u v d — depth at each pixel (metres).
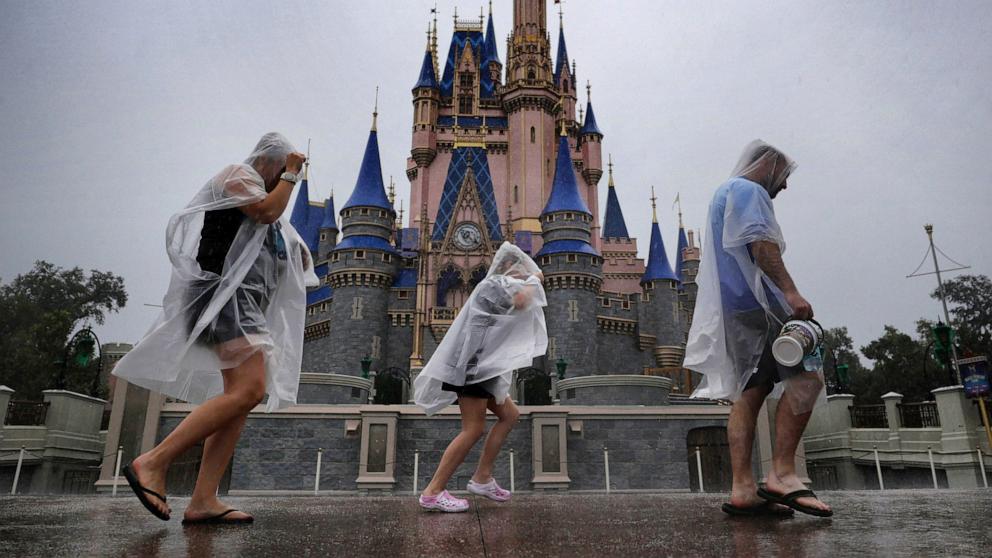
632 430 24.97
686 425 25.20
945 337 24.25
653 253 68.25
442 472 4.82
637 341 64.44
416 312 58.16
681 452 24.91
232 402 3.62
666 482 24.55
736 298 4.21
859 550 2.45
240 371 3.69
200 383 4.17
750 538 2.89
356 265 58.31
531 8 77.88
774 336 4.12
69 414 25.59
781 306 4.15
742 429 4.11
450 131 73.62
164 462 3.49
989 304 54.59
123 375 3.58
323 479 23.45
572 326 57.59
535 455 23.84
